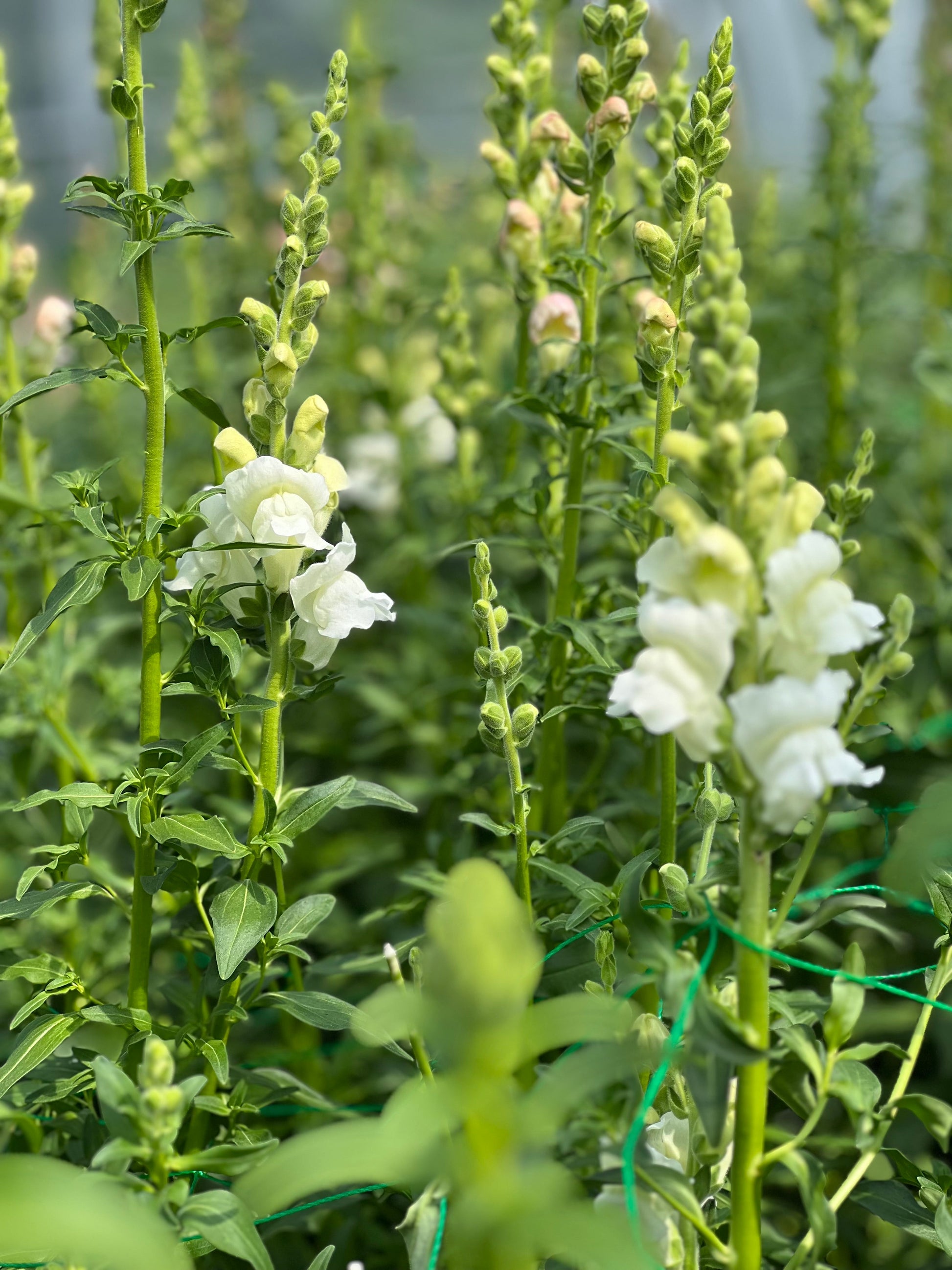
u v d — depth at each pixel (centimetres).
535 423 249
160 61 682
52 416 510
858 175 396
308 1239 235
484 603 180
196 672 191
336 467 190
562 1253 133
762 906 138
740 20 650
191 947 228
